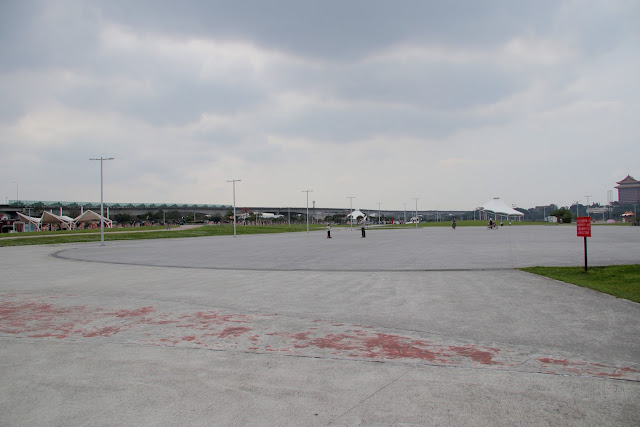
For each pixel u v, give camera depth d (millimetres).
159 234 57312
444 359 5914
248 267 18422
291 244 36844
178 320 8523
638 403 4453
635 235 41375
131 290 12469
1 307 10000
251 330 7668
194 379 5262
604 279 12922
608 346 6422
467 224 120000
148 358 6102
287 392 4828
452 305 9609
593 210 153500
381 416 4211
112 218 136625
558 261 18000
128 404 4562
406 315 8695
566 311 8828
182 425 4082
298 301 10414
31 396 4793
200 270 17609
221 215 156250
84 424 4121
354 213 122625
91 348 6621
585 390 4793
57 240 45156
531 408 4355
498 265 17047
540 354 6086
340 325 7957
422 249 27469
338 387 4953
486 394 4707
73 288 13023
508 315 8539
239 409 4410
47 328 7938
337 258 22109
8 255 28234
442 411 4301
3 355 6297
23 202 131250
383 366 5656
